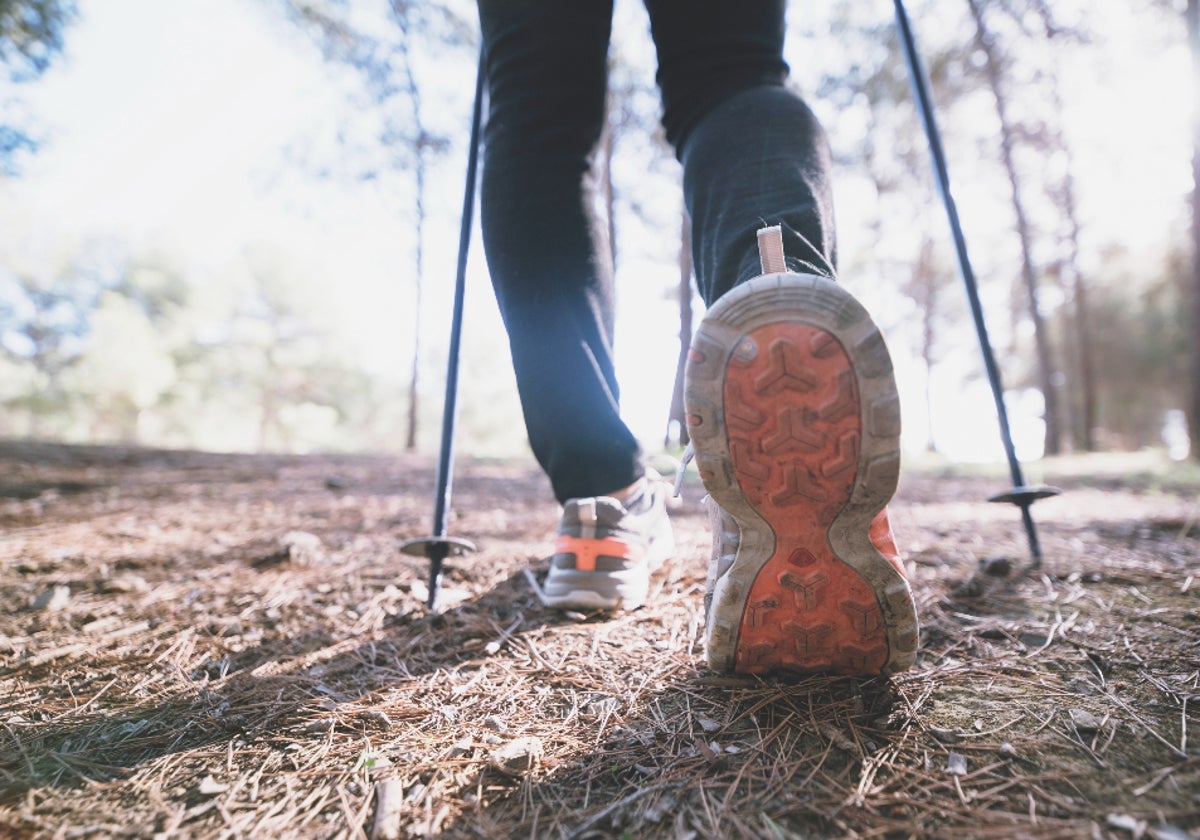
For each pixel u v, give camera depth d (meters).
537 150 1.16
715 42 1.11
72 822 0.68
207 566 1.83
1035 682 0.92
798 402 0.74
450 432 1.44
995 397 1.62
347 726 0.89
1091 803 0.65
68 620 1.35
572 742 0.82
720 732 0.82
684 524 2.27
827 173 1.00
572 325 1.20
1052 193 12.59
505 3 1.17
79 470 4.38
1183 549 1.83
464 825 0.67
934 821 0.64
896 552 0.84
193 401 28.19
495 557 1.84
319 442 29.42
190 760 0.81
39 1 6.26
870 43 10.84
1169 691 0.87
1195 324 7.67
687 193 1.07
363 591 1.53
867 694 0.89
